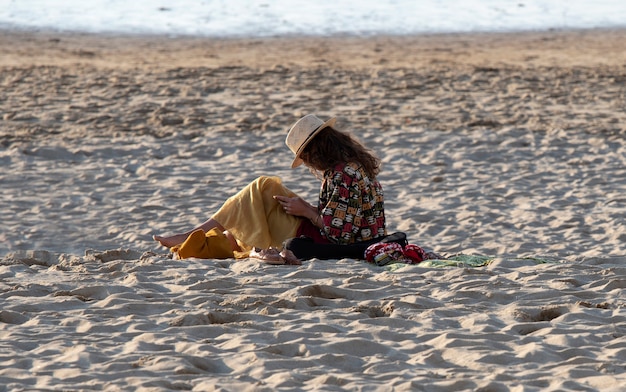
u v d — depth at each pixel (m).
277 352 9.71
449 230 19.17
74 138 28.09
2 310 11.10
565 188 23.08
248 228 14.84
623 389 8.38
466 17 66.06
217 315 10.94
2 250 17.67
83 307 11.58
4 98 33.69
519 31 60.09
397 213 20.58
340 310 11.31
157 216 20.22
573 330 10.38
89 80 37.53
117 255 15.35
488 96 35.88
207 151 26.97
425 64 44.06
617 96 36.06
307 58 46.16
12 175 23.83
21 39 51.38
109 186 22.95
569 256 16.22
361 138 28.64
